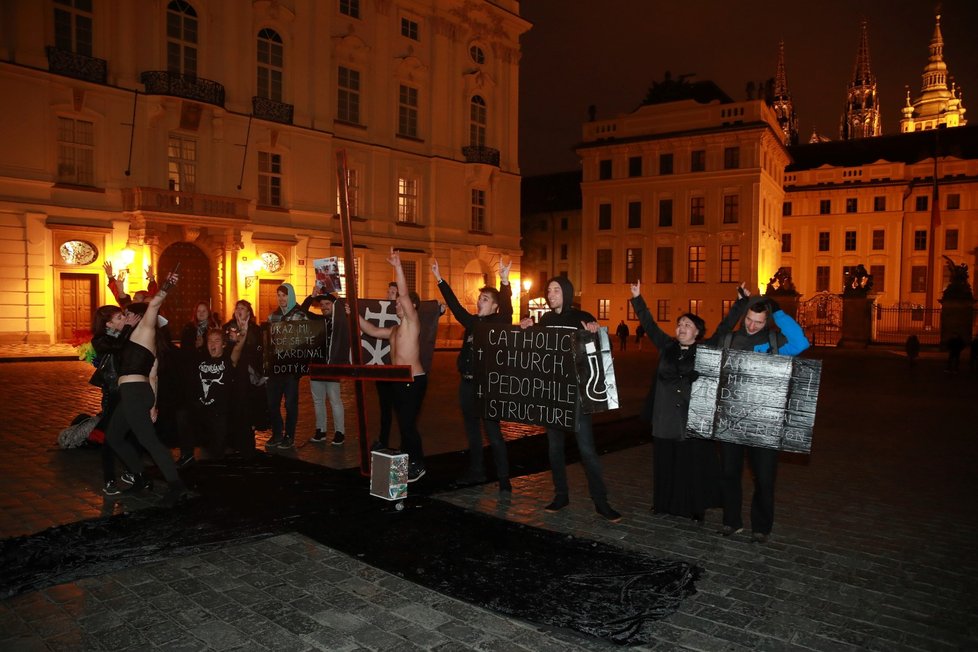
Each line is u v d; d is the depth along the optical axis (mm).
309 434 9852
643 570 4793
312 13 30906
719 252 48406
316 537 5355
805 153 70125
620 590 4449
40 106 23406
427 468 7867
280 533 5449
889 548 5449
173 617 4008
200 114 26453
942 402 15742
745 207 47281
